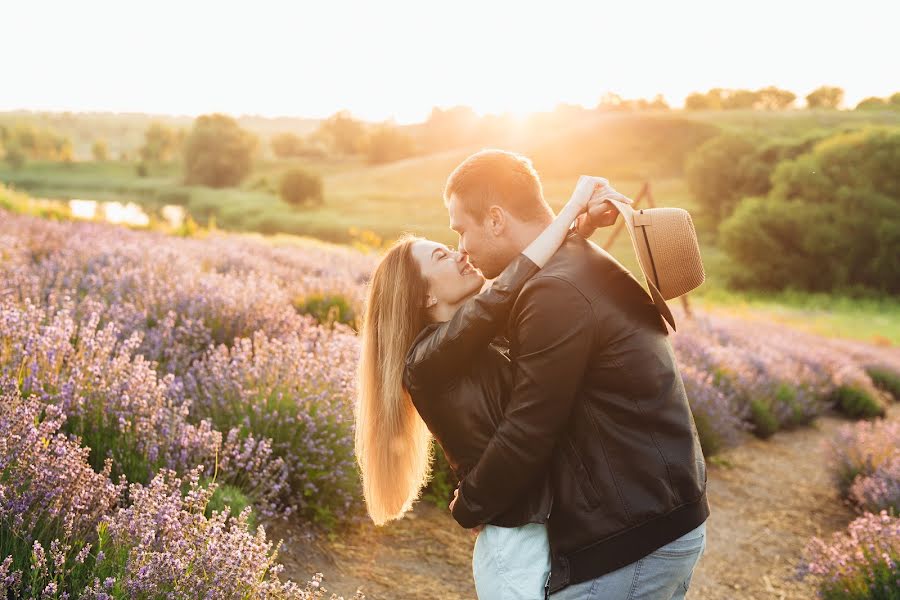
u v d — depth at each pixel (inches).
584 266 76.7
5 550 91.6
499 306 76.7
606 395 74.2
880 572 172.4
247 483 144.6
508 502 76.2
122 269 264.2
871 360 780.6
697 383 333.7
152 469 125.1
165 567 88.0
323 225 3139.8
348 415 171.3
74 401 128.6
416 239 93.7
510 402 75.2
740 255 2199.8
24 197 770.2
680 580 76.7
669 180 3814.0
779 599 199.6
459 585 157.6
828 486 319.6
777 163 2723.9
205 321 223.8
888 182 2166.6
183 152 5226.4
